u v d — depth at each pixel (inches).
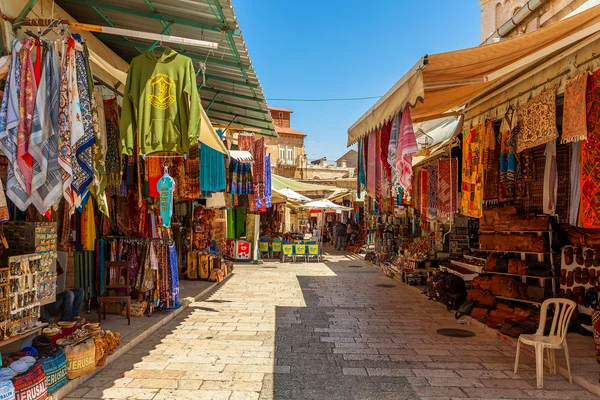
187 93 173.9
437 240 440.8
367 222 832.9
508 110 244.5
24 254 166.2
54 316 214.8
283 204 944.3
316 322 282.8
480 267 320.5
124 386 170.1
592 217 172.7
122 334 233.6
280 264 665.6
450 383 175.8
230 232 699.4
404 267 454.6
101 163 153.1
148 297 284.4
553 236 273.1
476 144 264.5
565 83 189.3
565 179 247.0
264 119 442.0
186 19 215.5
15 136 137.4
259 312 313.0
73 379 167.3
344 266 644.1
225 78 320.8
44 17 189.3
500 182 254.8
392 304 347.6
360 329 264.5
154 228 302.0
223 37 235.5
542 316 189.2
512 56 181.8
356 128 271.7
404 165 200.5
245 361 202.2
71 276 266.7
